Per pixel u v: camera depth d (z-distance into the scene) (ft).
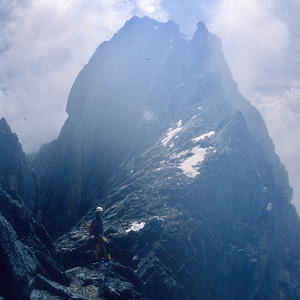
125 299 75.05
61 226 277.64
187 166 172.24
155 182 165.68
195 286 119.55
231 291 129.80
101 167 288.10
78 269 83.82
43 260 70.33
